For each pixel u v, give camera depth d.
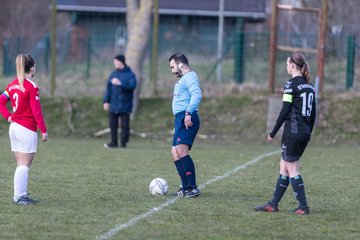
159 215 24.66
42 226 22.56
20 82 25.41
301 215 25.11
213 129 58.19
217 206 26.58
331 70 65.50
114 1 103.25
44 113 60.66
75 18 103.88
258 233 22.14
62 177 33.69
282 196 26.83
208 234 21.88
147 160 41.50
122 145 48.59
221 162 41.47
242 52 66.12
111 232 21.88
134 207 26.12
